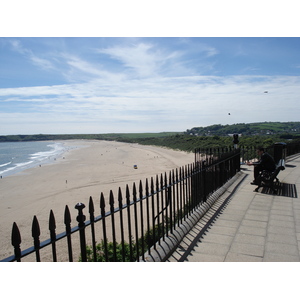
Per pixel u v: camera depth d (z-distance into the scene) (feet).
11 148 472.85
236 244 14.19
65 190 92.43
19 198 83.92
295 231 15.98
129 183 100.48
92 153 294.25
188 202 18.26
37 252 6.53
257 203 22.07
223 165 27.35
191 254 13.01
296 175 34.30
